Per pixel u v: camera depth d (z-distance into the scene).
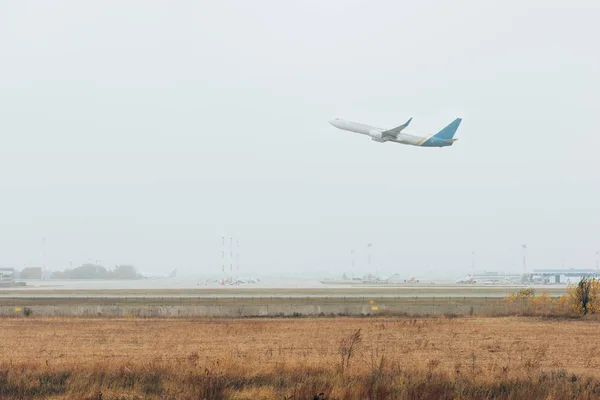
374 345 82.88
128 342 85.19
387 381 55.00
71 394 52.94
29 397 52.38
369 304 152.62
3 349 78.31
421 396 51.75
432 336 93.12
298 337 91.06
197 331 98.50
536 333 97.50
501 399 51.97
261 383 56.00
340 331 99.12
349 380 55.31
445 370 63.09
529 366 63.78
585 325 110.31
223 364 60.69
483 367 65.69
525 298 156.25
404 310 136.00
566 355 75.44
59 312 132.00
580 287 134.00
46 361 62.53
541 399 52.00
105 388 53.94
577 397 52.22
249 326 106.12
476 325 109.56
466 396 52.66
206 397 51.41
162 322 115.00
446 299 174.75
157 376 57.06
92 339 88.31
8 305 151.88
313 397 50.69
